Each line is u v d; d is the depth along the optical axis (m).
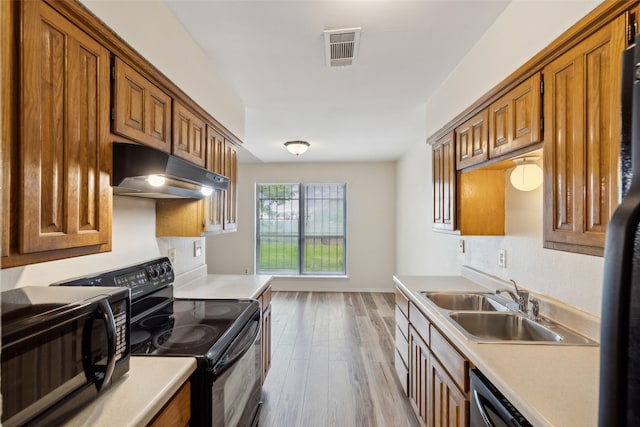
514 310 1.71
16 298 0.87
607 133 0.97
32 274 1.18
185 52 1.73
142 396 0.90
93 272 1.52
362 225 5.59
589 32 1.03
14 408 0.67
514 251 1.94
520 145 1.41
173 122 1.61
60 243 0.92
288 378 2.61
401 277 2.61
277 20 1.63
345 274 5.66
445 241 3.13
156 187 1.40
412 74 2.23
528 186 1.64
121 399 0.88
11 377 0.66
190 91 1.79
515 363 1.11
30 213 0.82
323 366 2.81
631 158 0.54
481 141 1.76
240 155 4.99
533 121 1.31
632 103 0.54
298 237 5.70
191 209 2.08
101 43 1.09
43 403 0.72
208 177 1.71
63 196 0.93
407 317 2.24
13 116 0.78
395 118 3.17
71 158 0.96
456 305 2.08
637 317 0.47
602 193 0.98
